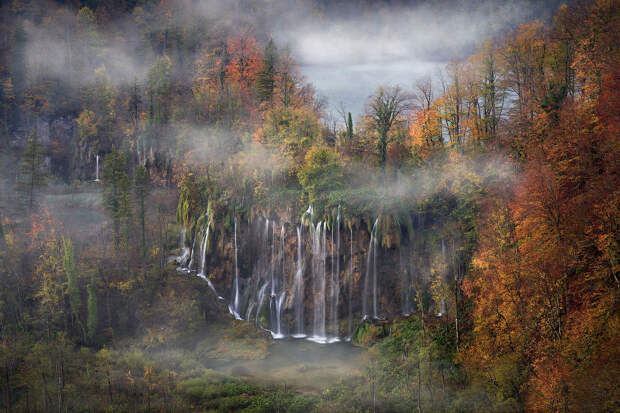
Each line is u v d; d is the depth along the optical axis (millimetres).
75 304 68812
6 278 73438
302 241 73562
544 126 58812
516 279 46562
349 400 49750
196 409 50781
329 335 70250
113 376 57812
